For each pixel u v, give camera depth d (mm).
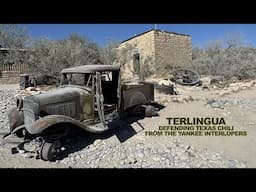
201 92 16250
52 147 6176
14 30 24531
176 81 19906
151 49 26422
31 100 6203
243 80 22094
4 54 21656
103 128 7172
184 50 28359
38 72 17781
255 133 7988
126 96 8633
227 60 25562
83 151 6727
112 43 25578
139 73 24844
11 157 6418
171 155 6336
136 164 5887
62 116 6266
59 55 18531
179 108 11000
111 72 8156
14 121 6992
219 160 6023
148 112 9570
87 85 7418
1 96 12492
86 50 22281
